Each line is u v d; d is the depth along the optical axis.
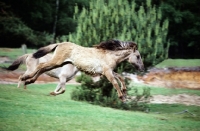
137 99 24.30
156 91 32.66
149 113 22.92
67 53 17.12
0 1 63.19
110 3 25.16
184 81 39.59
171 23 67.38
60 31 71.88
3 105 17.62
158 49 25.00
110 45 17.61
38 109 17.78
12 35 57.56
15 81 30.72
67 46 17.23
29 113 16.47
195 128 17.70
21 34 57.69
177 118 21.22
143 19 25.20
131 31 24.38
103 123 16.17
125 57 17.92
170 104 27.53
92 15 25.19
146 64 24.41
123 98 17.23
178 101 28.97
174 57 71.25
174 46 72.19
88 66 16.98
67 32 70.75
